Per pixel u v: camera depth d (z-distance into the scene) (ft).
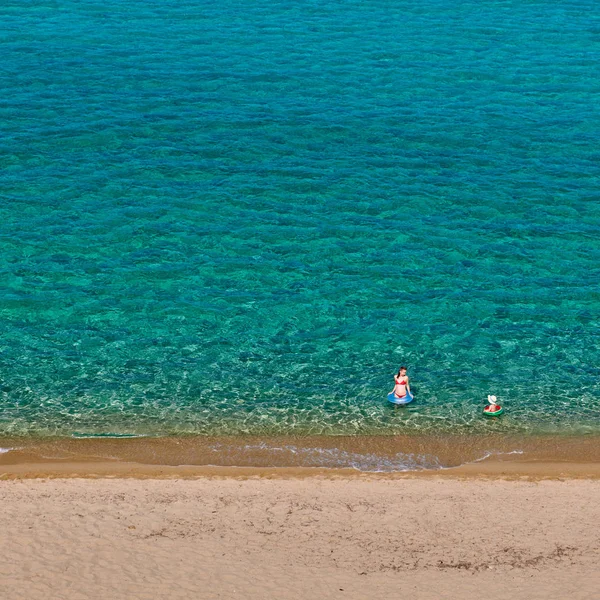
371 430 106.32
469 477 95.66
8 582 78.18
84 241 142.51
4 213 148.66
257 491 92.53
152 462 100.17
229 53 208.03
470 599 77.51
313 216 150.10
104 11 231.91
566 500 91.56
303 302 129.90
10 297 129.29
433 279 135.03
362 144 171.73
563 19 229.66
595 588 78.74
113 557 82.02
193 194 155.43
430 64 203.00
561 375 116.26
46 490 91.76
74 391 112.16
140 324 124.88
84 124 176.14
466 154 168.25
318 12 233.55
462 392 113.09
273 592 78.28
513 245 143.02
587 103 186.70
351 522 87.76
